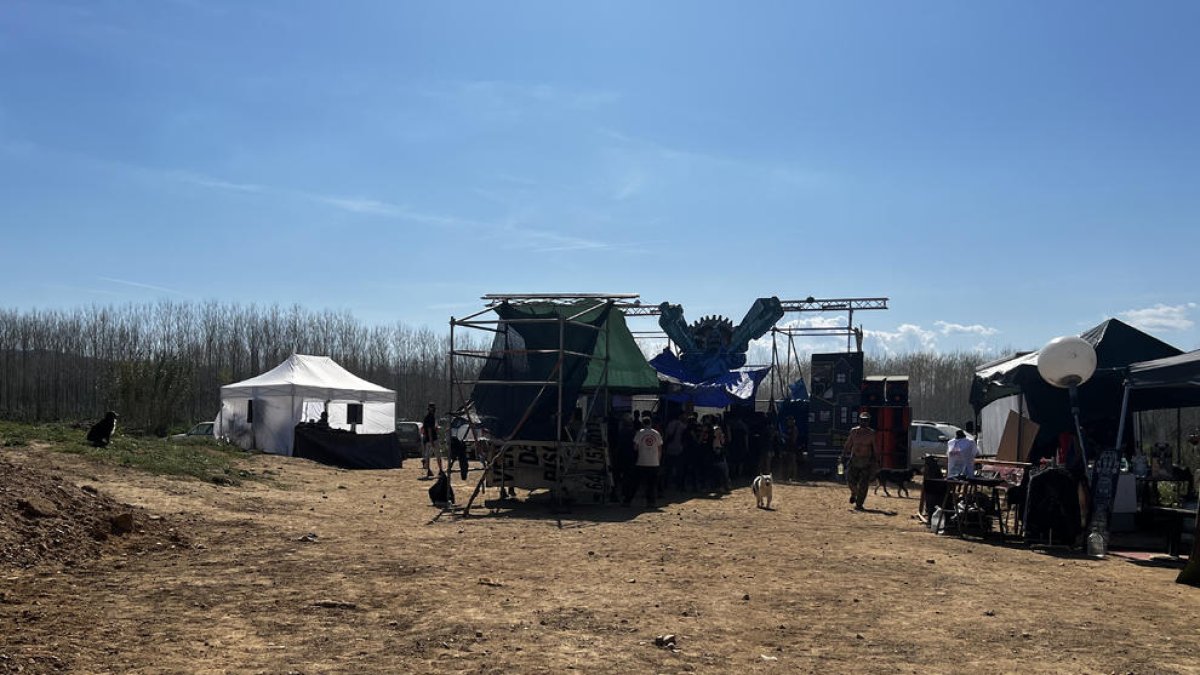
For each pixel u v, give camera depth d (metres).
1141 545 13.98
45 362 49.28
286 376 29.69
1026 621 8.26
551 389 17.97
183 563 9.73
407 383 58.19
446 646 6.87
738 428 24.97
